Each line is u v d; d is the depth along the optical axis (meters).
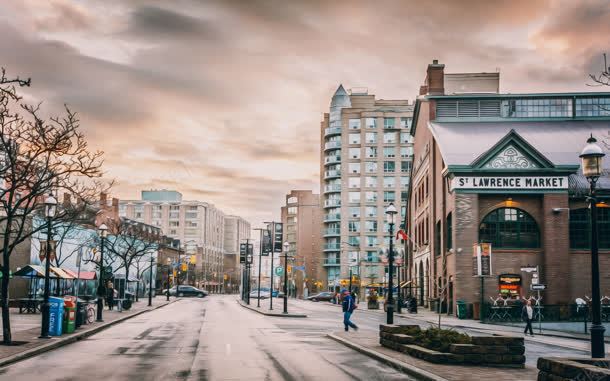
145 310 51.31
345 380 14.42
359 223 132.00
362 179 132.50
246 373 15.47
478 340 16.12
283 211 197.62
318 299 108.44
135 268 92.94
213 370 15.97
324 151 151.00
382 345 21.41
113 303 56.88
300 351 20.92
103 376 14.84
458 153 51.75
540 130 57.31
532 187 48.78
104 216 89.00
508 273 48.44
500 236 49.28
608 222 49.44
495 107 60.78
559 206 48.50
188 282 171.50
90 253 66.06
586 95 60.22
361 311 63.50
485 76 77.12
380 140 133.00
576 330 37.16
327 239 149.25
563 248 48.03
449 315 50.84
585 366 10.34
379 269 130.00
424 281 69.31
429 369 15.11
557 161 51.62
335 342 24.45
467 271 48.16
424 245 67.69
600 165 15.62
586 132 56.62
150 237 86.50
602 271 48.75
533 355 21.00
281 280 175.62
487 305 46.50
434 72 64.19
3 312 20.84
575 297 48.53
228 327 32.88
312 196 173.75
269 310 55.25
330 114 156.50
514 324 40.81
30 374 15.12
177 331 29.66
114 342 23.81
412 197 81.06
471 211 48.81
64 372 15.49
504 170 48.66
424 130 67.19
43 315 23.22
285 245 49.44
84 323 31.27
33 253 54.38
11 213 21.80
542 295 47.97
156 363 17.36
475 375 14.12
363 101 137.12
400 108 134.75
